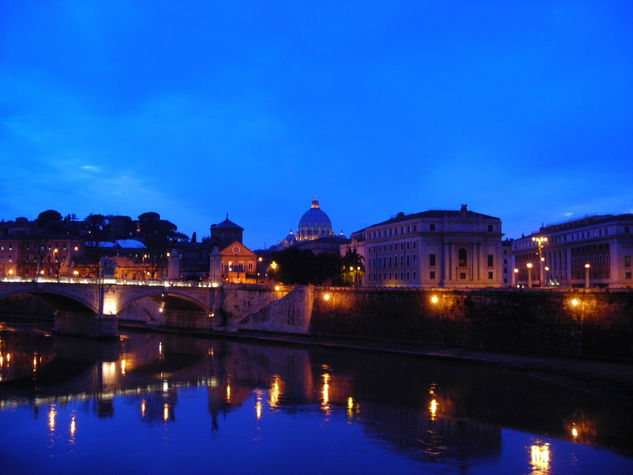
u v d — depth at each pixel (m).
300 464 50.78
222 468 50.16
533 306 96.81
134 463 51.34
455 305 108.19
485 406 67.06
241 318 151.50
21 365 97.19
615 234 177.50
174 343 128.12
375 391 76.06
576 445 54.31
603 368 82.06
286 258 193.62
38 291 119.19
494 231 188.75
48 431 60.06
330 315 131.50
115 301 132.75
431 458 51.72
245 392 76.81
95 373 90.69
